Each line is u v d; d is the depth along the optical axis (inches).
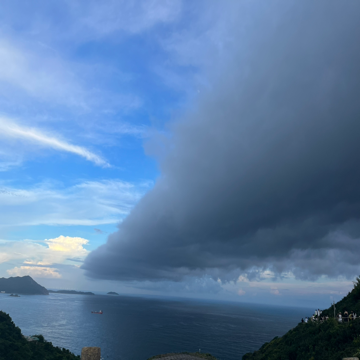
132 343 6569.9
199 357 1900.8
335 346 1295.5
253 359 2086.6
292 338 1748.3
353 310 1672.0
